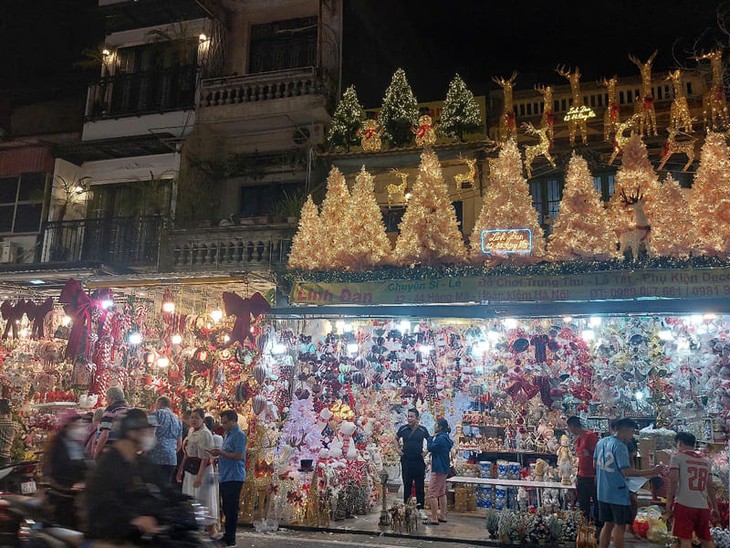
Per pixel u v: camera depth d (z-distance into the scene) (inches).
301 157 614.2
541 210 503.5
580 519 326.6
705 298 342.6
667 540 320.5
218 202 639.1
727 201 356.5
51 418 439.5
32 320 481.7
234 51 679.1
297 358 412.2
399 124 530.0
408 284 401.7
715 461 352.8
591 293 369.1
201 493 310.8
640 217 371.2
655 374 382.3
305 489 374.6
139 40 690.8
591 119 514.9
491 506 388.8
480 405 466.3
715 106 465.7
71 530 178.2
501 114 562.6
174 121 642.8
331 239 426.9
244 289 442.6
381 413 474.6
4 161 635.5
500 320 414.6
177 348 454.0
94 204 631.8
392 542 332.5
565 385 388.5
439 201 406.9
